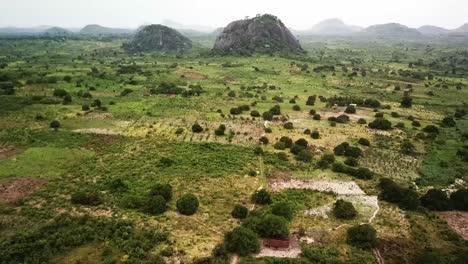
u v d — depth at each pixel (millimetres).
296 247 40969
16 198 50031
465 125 96750
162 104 104812
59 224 42875
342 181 59625
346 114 102500
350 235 42719
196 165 62750
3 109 91625
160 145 72375
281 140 75500
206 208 48562
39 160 63094
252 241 39406
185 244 39906
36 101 100000
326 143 77375
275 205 47875
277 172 61844
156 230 41969
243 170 61812
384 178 58281
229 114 97062
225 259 37562
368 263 38812
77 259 37125
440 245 43656
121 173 58750
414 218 49219
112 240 40031
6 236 40969
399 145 77312
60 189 52812
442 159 71750
